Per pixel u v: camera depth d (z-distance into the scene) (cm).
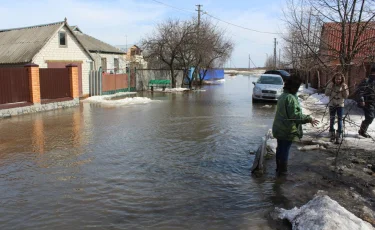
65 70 1634
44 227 403
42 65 1931
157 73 3091
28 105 1395
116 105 1717
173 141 854
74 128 1043
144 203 470
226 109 1530
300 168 618
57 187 531
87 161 675
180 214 436
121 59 3456
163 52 3048
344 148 742
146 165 647
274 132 573
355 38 785
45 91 1528
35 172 607
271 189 520
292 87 559
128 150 762
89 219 422
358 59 768
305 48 1130
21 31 2214
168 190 518
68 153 738
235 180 562
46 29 2067
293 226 396
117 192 510
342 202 468
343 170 603
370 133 866
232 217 428
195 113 1390
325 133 897
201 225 407
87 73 2225
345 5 807
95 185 539
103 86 2298
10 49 2033
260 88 1809
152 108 1577
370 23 781
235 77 6438
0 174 596
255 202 473
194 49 3011
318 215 388
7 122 1163
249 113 1388
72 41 2112
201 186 534
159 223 412
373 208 450
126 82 2620
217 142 842
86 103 1816
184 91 2795
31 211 445
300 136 571
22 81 1389
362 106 796
